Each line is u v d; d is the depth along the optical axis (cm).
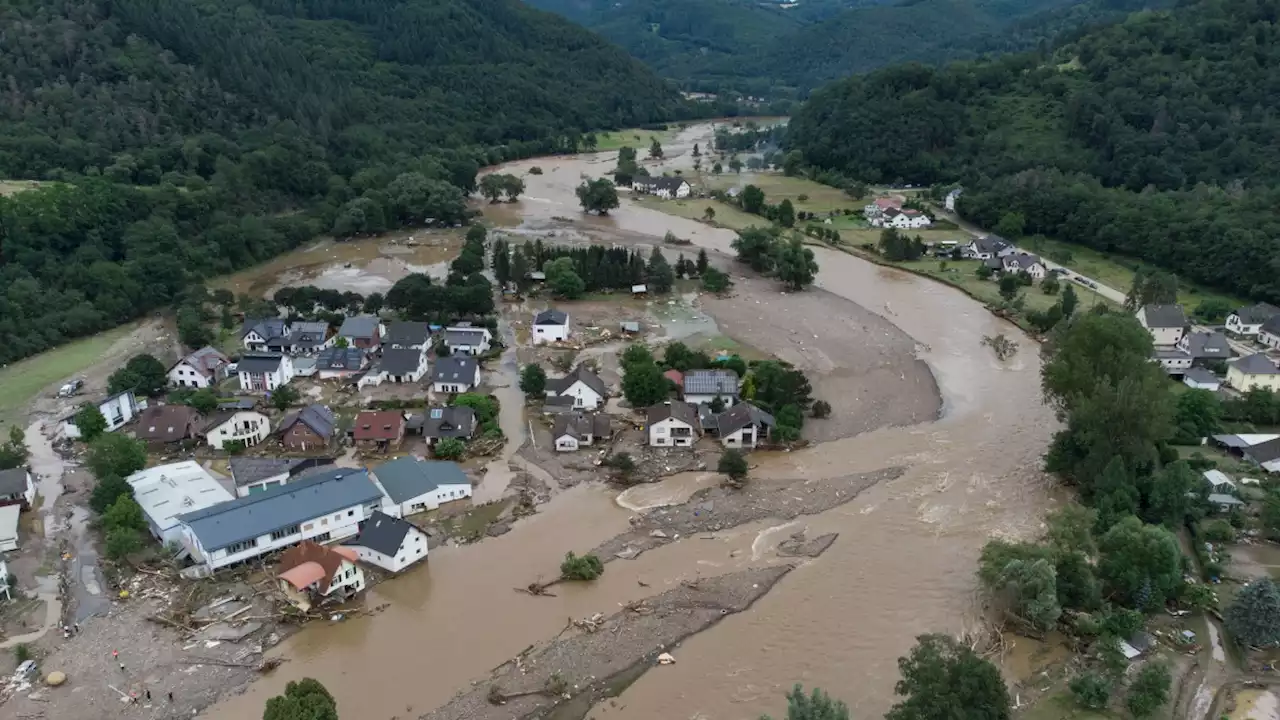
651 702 5756
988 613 6594
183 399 10231
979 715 4647
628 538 7656
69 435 9612
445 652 6212
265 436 9569
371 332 12250
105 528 7544
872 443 9575
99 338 13125
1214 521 7612
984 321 13812
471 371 10906
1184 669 5925
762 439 9531
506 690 5841
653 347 12412
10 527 7556
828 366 11831
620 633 6425
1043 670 5959
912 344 12719
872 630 6456
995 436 9700
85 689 5838
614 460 8838
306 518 7325
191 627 6419
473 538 7625
